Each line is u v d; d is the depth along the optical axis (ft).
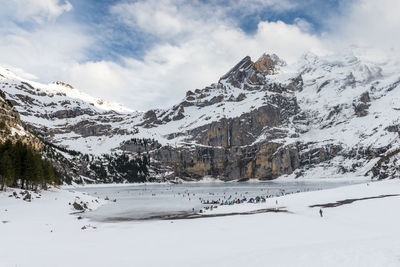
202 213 273.95
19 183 385.09
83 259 112.68
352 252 78.59
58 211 271.08
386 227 164.86
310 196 344.90
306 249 91.86
